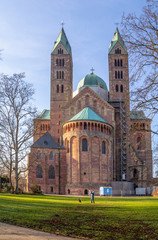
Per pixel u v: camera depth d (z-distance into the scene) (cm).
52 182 9100
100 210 3045
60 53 11619
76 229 1973
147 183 9969
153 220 2278
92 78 12206
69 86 11331
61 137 10119
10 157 6419
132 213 2722
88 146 8694
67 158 9025
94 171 8631
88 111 9262
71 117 10131
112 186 8644
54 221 2266
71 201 4684
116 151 10475
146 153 11356
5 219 2275
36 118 6512
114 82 11369
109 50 11675
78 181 8538
